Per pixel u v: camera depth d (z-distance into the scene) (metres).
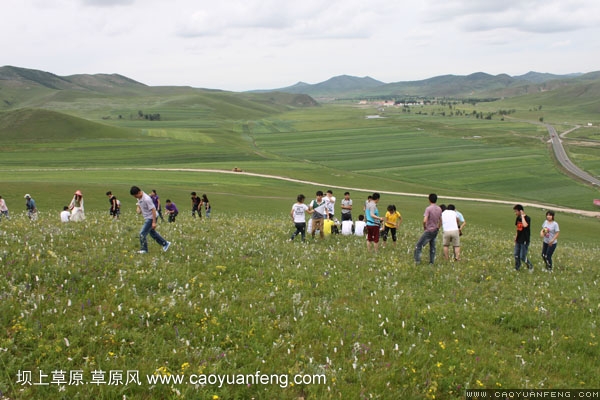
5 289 9.42
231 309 9.82
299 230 20.20
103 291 10.06
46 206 44.75
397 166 145.25
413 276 14.52
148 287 10.83
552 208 86.75
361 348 8.48
